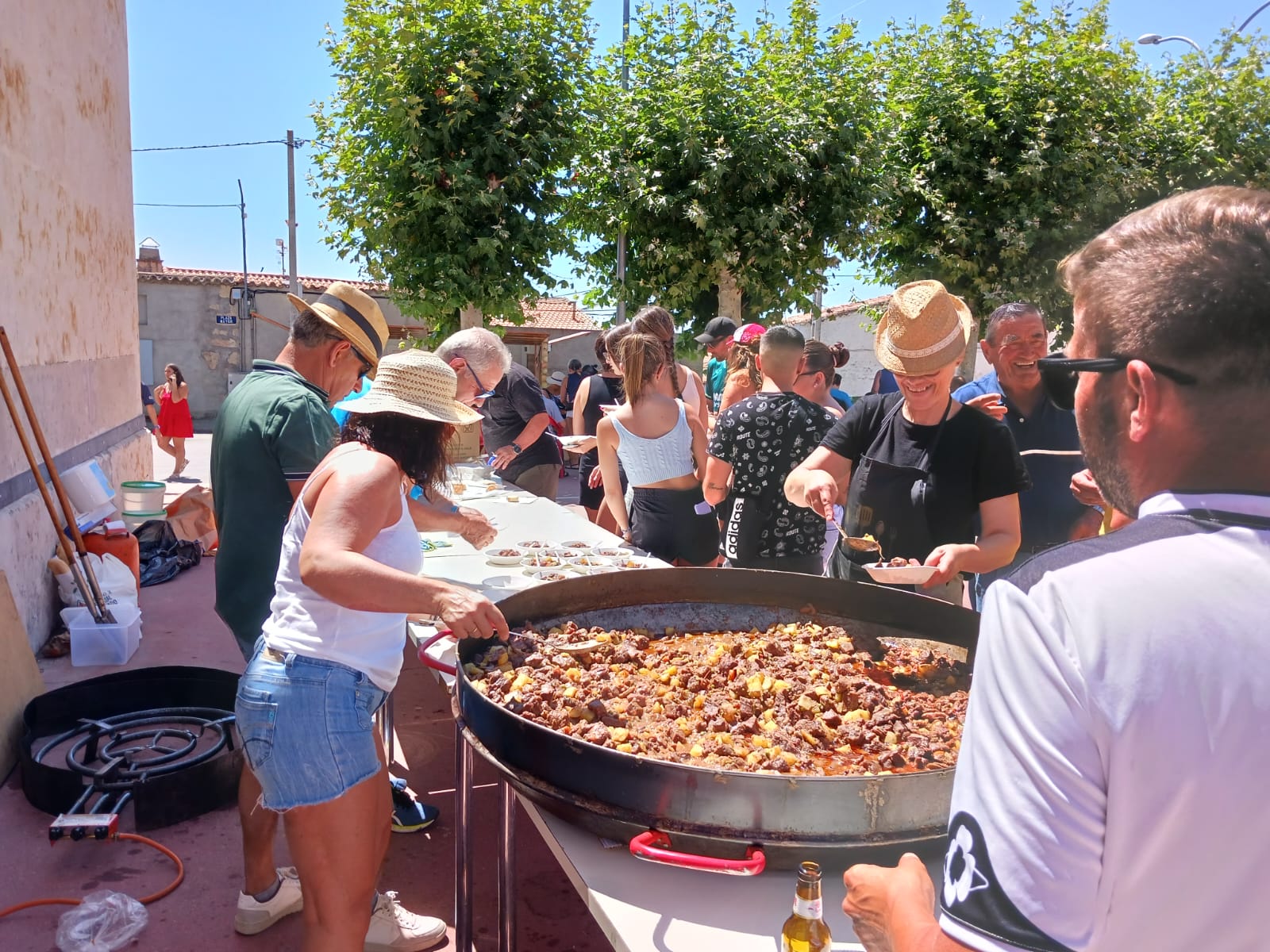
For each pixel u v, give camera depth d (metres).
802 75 10.49
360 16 8.92
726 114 10.02
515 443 5.86
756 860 1.28
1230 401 0.76
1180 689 0.69
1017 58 12.30
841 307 23.67
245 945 2.61
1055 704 0.73
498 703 1.82
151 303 25.86
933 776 1.33
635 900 1.35
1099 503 2.62
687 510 4.15
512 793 2.11
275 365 2.74
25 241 5.02
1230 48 14.15
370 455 1.92
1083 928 0.71
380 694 2.01
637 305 10.61
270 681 1.91
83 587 4.95
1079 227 11.91
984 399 3.07
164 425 12.92
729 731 1.78
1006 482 2.65
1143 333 0.79
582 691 1.89
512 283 9.13
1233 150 13.78
